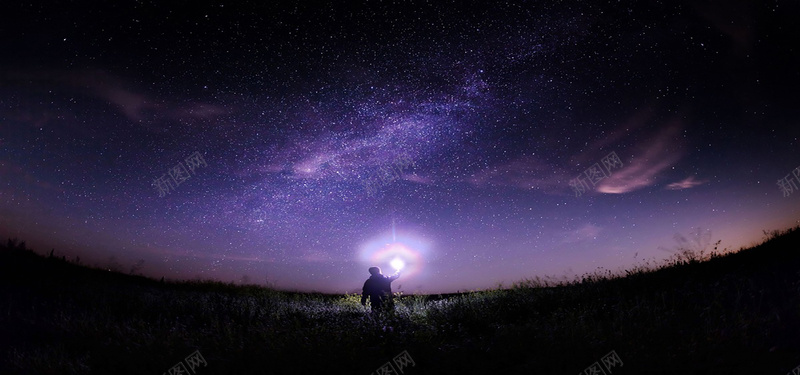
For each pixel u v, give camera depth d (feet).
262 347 23.61
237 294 55.26
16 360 22.97
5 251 51.01
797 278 25.61
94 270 56.54
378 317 31.30
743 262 34.76
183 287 58.29
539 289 40.04
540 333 22.84
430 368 20.51
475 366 20.15
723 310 22.65
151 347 24.40
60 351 24.63
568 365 18.86
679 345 19.24
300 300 52.65
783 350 17.79
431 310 34.27
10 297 35.45
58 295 38.93
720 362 17.28
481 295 41.11
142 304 39.50
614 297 30.96
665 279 35.14
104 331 29.09
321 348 22.93
